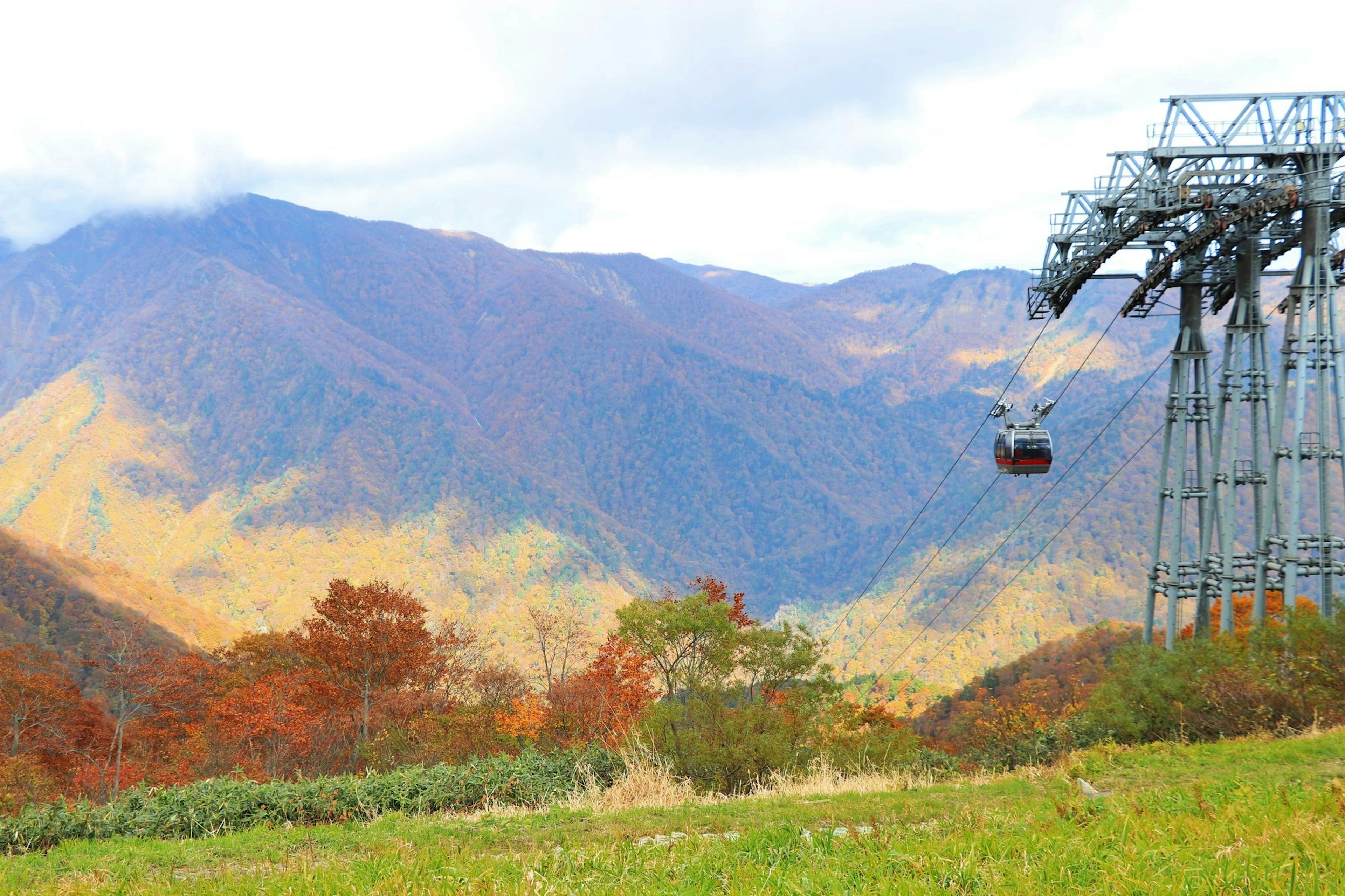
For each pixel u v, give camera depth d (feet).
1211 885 16.39
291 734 125.49
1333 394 108.17
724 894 20.29
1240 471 121.60
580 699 99.60
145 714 157.89
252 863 37.73
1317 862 17.13
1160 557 135.74
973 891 18.40
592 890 21.22
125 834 45.78
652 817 43.19
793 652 77.97
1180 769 47.50
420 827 42.73
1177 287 133.39
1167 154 114.93
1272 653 73.10
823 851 24.81
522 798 52.31
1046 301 142.92
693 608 78.18
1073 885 17.49
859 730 77.51
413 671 145.18
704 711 69.00
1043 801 32.68
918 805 41.65
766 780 64.95
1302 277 110.63
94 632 346.54
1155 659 81.76
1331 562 105.40
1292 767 44.19
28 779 121.49
